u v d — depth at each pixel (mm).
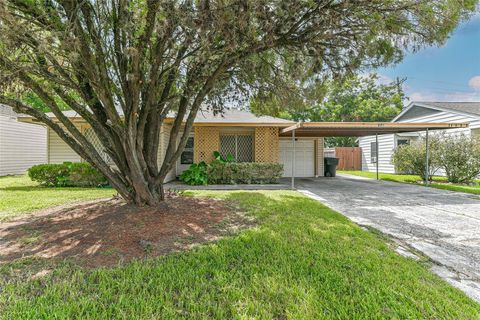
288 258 3129
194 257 3121
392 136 16047
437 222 5051
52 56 3396
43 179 9531
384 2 3449
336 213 5449
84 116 4398
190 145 12367
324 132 11984
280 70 5480
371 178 13680
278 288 2467
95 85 3590
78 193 7859
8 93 4086
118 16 3387
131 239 3574
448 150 11188
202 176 9906
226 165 10156
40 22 3246
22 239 3609
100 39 3494
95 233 3762
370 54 4312
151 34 3512
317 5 3506
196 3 3059
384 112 24641
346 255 3240
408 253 3477
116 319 2012
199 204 5727
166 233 3836
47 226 4152
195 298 2301
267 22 3422
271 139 11297
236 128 11586
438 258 3340
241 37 3566
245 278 2648
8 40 2920
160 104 4641
